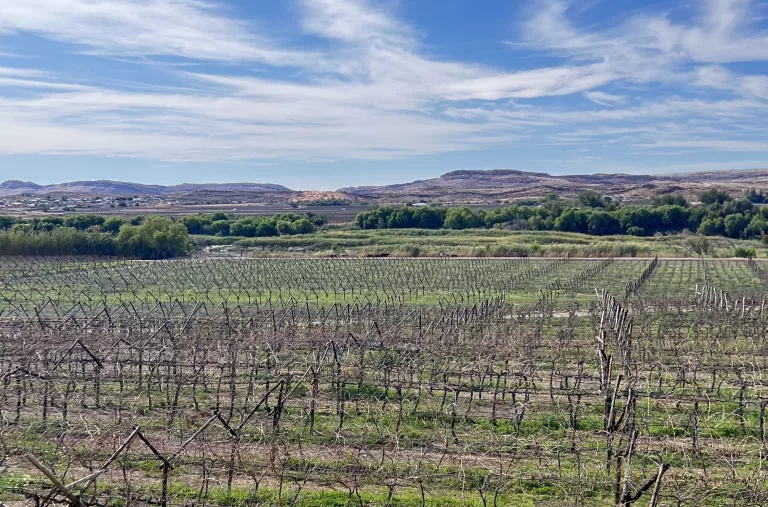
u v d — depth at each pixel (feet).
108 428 45.16
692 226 346.13
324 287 159.63
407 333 79.61
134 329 82.43
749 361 69.10
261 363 62.80
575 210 360.28
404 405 57.11
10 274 176.96
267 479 41.83
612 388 49.67
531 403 56.03
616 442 46.26
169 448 45.96
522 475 42.22
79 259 217.56
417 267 205.77
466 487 41.73
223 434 46.42
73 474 41.14
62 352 62.49
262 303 129.90
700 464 44.29
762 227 318.65
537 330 84.28
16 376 55.57
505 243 284.82
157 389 61.52
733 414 52.70
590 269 201.67
